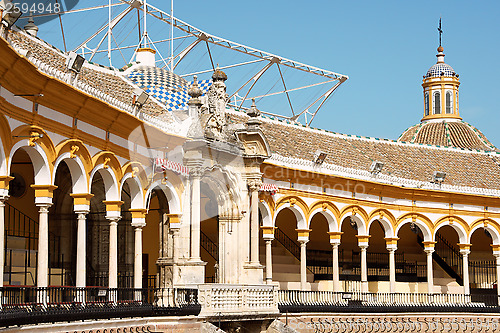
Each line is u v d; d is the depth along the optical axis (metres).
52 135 28.77
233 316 35.94
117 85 36.53
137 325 30.98
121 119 32.25
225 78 39.22
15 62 25.28
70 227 38.00
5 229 34.44
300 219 46.19
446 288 55.03
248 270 40.06
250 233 40.94
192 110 37.41
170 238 37.50
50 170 28.61
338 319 44.62
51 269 36.22
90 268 39.22
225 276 39.94
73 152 29.88
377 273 55.84
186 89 41.00
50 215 37.84
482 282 59.94
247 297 37.53
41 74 26.94
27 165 35.66
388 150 55.56
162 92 39.69
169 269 37.28
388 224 51.12
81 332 27.27
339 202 48.28
